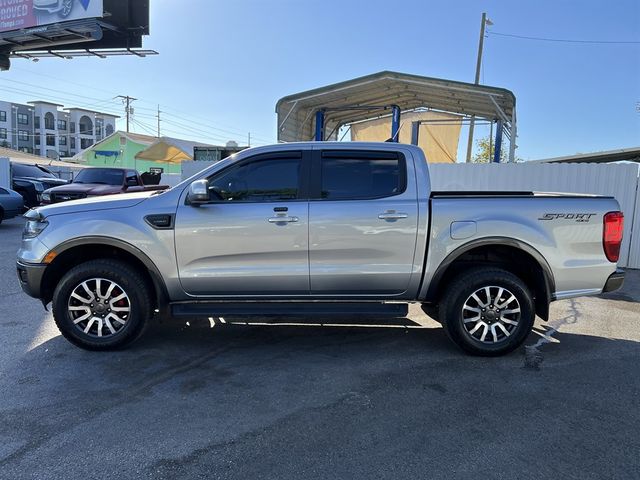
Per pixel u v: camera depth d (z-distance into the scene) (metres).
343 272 4.65
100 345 4.73
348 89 14.09
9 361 4.54
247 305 4.78
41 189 17.41
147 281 4.79
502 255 5.02
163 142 22.23
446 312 4.73
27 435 3.28
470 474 2.90
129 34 20.64
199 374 4.31
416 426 3.45
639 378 4.30
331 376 4.29
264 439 3.26
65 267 4.91
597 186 9.27
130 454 3.07
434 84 13.06
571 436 3.33
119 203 4.72
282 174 4.75
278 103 14.57
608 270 4.78
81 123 91.31
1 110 81.81
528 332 4.73
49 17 19.56
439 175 9.98
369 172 4.75
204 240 4.60
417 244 4.64
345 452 3.12
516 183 9.66
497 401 3.84
